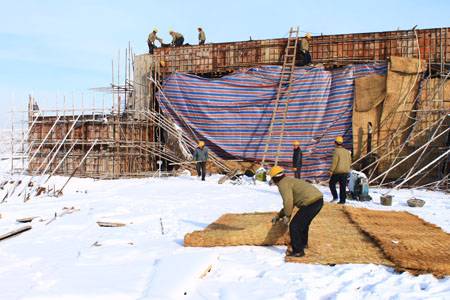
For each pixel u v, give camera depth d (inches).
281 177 255.9
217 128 796.6
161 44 904.3
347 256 251.3
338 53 768.3
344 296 185.9
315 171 736.3
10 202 538.9
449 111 650.2
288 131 757.3
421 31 727.7
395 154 679.7
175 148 823.7
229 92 792.9
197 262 228.4
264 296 190.9
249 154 781.9
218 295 195.3
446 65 706.8
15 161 1090.1
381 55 745.6
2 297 197.0
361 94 711.7
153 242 301.9
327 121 735.7
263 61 810.8
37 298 190.2
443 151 657.6
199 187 634.2
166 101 825.5
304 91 751.1
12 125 862.5
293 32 775.7
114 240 303.1
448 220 384.2
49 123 847.1
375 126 702.5
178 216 402.6
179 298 187.3
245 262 243.9
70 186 695.7
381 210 428.5
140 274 223.5
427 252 251.8
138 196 544.7
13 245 302.0
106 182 731.4
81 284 208.4
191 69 850.1
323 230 324.2
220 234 296.4
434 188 625.9
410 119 685.3
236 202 490.6
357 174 517.7
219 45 835.4
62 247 295.1
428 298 182.1
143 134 841.5
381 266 232.1
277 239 282.2
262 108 778.2
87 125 820.6
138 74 868.6
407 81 690.2
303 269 229.1
